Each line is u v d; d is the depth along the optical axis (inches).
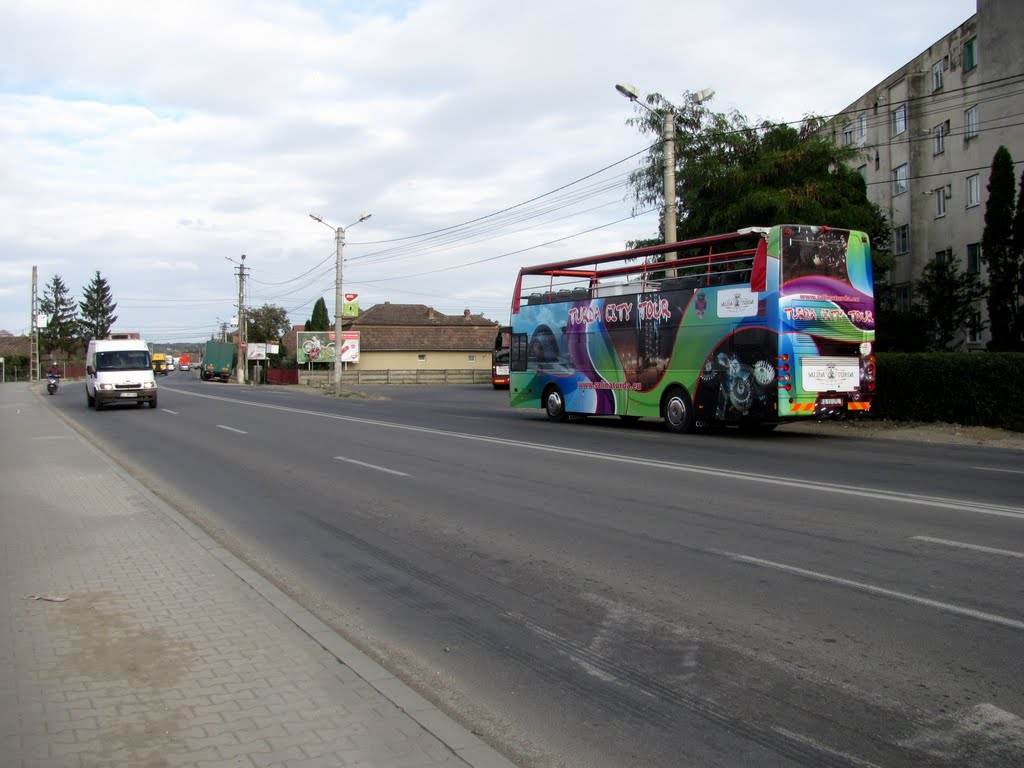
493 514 377.7
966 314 1216.2
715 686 180.7
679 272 906.1
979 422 744.3
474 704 175.2
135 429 864.3
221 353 3169.3
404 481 482.3
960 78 1409.9
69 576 262.7
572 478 481.4
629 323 824.3
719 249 981.8
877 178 1702.8
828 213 1029.8
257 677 179.2
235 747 146.9
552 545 314.8
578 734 159.9
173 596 240.5
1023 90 1246.3
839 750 150.4
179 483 488.4
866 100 1739.7
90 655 192.5
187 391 1905.8
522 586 262.4
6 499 411.5
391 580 274.4
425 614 237.9
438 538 333.1
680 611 232.2
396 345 3004.4
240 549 322.0
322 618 236.4
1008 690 174.4
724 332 714.8
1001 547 296.0
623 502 400.2
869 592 244.1
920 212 1542.8
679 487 441.7
